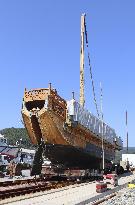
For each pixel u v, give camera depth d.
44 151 36.62
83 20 51.34
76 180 38.59
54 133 35.06
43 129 35.19
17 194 24.09
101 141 46.75
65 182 36.28
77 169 39.50
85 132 39.81
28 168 62.75
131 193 28.53
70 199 21.44
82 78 50.84
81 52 51.00
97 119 44.53
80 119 37.62
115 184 32.88
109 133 51.75
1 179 37.91
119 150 61.34
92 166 44.69
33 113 34.84
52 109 34.16
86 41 51.56
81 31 51.75
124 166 69.00
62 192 26.36
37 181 36.19
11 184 30.66
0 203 19.00
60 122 35.09
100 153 46.16
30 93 35.22
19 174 43.62
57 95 35.34
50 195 23.95
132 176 54.41
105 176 32.88
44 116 34.25
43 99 34.25
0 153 60.47
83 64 51.12
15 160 67.12
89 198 21.75
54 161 38.25
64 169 38.34
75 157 39.06
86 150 40.66
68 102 36.59
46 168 38.44
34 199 21.33
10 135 167.25
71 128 36.78
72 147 37.25
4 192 23.78
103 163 45.88
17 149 65.94
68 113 36.16
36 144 37.53
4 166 59.03
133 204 22.03
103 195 25.20
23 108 35.53
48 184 32.69
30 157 74.62
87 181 40.12
